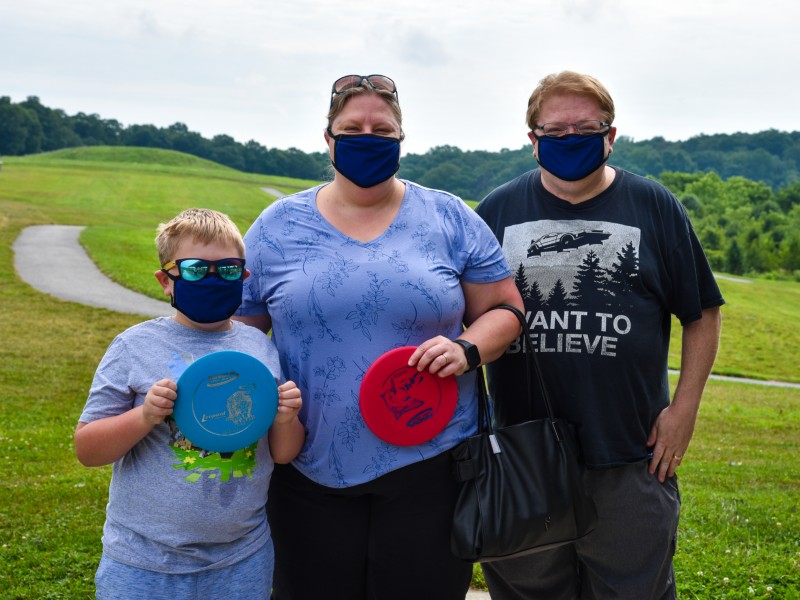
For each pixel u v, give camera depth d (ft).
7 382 39.06
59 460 23.49
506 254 9.24
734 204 397.80
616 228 8.80
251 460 7.64
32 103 514.27
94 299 72.18
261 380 7.41
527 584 9.66
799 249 295.28
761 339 114.21
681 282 8.93
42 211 156.15
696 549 14.84
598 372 8.67
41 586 12.87
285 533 8.49
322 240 8.11
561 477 8.21
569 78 8.66
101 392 7.34
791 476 26.25
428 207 8.39
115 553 7.33
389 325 7.89
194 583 7.34
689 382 9.00
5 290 72.23
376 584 8.32
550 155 8.66
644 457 8.87
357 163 7.90
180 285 7.53
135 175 270.26
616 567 9.06
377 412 7.78
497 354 8.30
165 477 7.32
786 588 12.82
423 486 8.10
